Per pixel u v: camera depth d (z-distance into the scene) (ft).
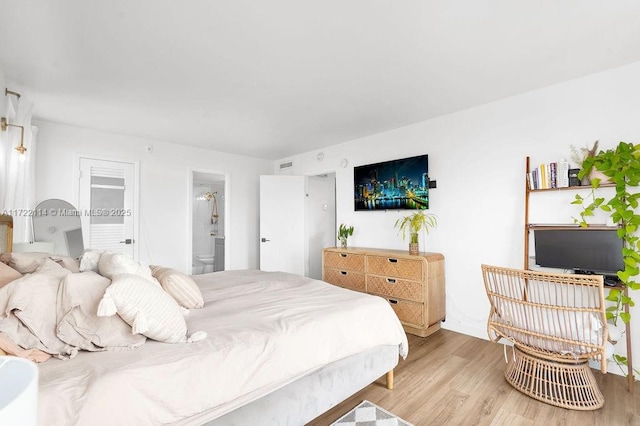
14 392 1.66
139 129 12.41
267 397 4.65
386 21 5.81
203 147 15.55
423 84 8.56
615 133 7.70
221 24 5.85
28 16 5.51
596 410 6.07
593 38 6.42
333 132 13.07
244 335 4.64
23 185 8.52
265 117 11.10
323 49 6.77
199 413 3.87
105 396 3.19
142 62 7.22
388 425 5.67
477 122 10.18
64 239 10.36
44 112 10.36
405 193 11.96
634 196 7.23
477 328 10.12
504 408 6.18
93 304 4.08
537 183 8.66
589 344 5.76
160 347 4.17
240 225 17.30
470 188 10.34
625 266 7.16
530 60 7.32
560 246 8.04
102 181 12.58
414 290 10.20
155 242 13.96
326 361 5.25
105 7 5.31
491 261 9.84
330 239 19.35
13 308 3.68
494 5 5.39
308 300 6.59
